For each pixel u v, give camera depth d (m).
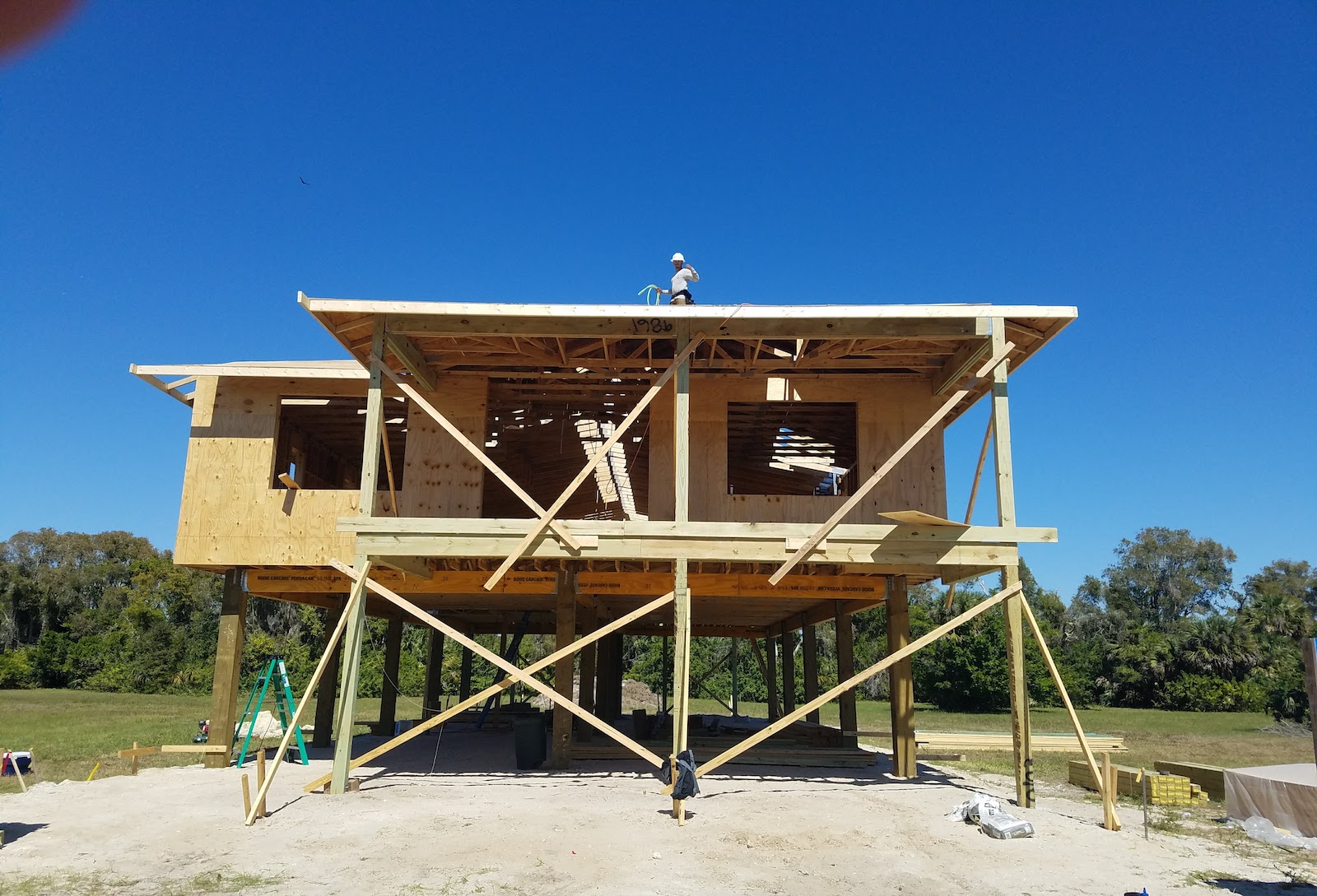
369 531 11.43
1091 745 20.59
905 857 8.29
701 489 13.78
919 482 13.83
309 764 14.88
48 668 50.66
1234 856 8.75
